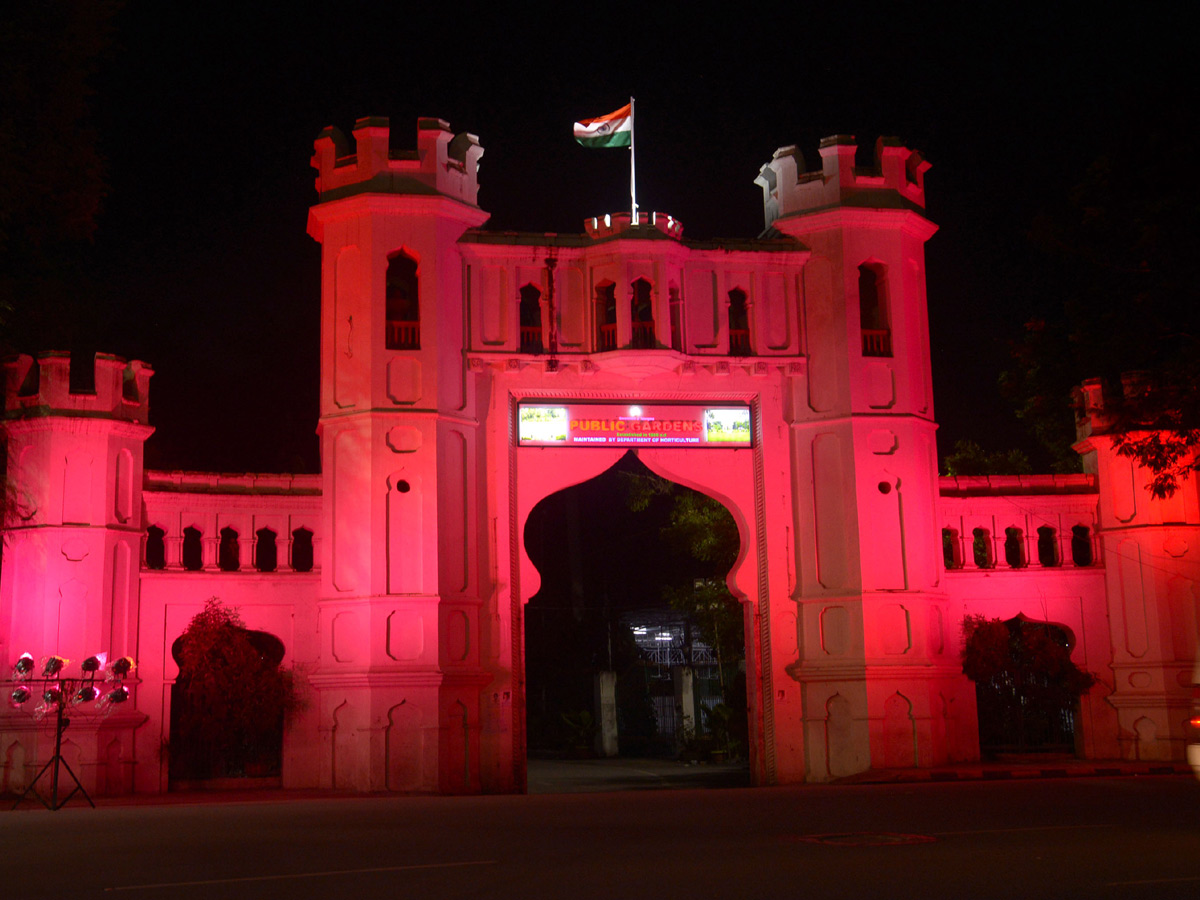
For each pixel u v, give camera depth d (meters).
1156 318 19.98
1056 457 27.78
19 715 17.66
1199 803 12.51
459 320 19.84
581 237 20.55
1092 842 9.09
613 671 34.78
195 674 18.41
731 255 20.78
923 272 21.50
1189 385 19.20
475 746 18.95
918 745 19.50
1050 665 20.50
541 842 9.48
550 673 37.31
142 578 18.94
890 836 9.62
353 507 18.98
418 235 19.50
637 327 20.05
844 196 20.78
